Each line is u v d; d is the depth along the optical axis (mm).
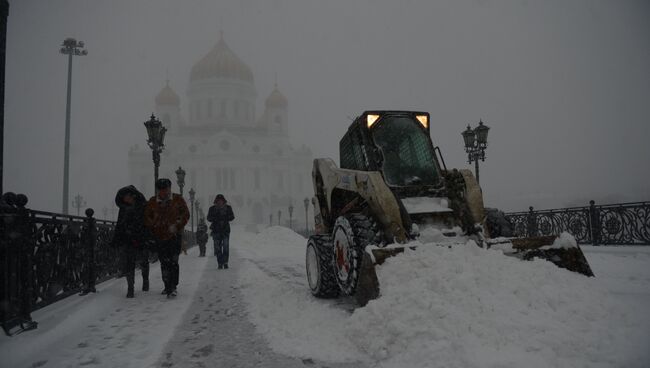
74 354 3369
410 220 4031
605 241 10406
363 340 3125
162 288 6727
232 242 26828
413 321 2943
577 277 3395
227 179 107875
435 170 4734
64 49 31141
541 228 12945
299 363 3016
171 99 111750
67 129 30078
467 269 3266
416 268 3408
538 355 2479
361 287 3588
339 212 5160
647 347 2461
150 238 5883
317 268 4992
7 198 3988
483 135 14328
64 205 29047
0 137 4137
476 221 4027
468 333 2705
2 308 3740
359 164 4949
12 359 3180
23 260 4043
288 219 109438
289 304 4906
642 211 9414
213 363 3113
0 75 4172
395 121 4895
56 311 4695
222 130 108875
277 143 115438
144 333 3959
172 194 5977
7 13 4289
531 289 3078
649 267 6652
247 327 4090
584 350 2506
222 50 121125
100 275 7203
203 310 4957
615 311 2916
